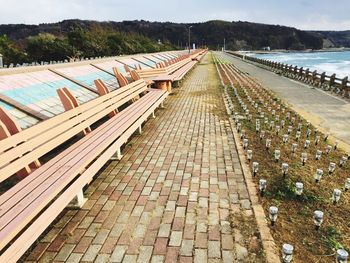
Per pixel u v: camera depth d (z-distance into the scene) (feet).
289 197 14.57
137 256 10.48
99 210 13.41
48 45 84.48
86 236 11.59
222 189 15.37
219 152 20.77
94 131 18.24
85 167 14.34
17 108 19.45
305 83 64.64
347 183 15.48
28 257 10.46
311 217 12.93
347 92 46.93
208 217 12.81
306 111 36.01
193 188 15.48
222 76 74.28
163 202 14.07
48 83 26.43
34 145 12.36
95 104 19.12
